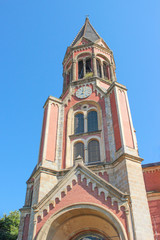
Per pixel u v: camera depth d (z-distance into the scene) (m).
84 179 22.55
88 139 30.41
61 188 22.45
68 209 21.05
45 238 20.02
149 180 30.77
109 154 27.75
